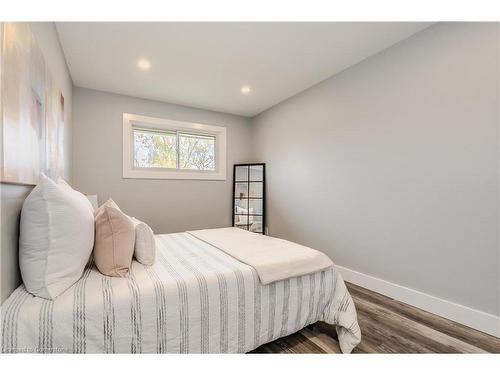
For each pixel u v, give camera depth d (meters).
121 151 3.25
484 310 1.67
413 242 2.05
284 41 2.12
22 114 1.01
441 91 1.87
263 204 3.89
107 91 3.14
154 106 3.46
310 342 1.56
